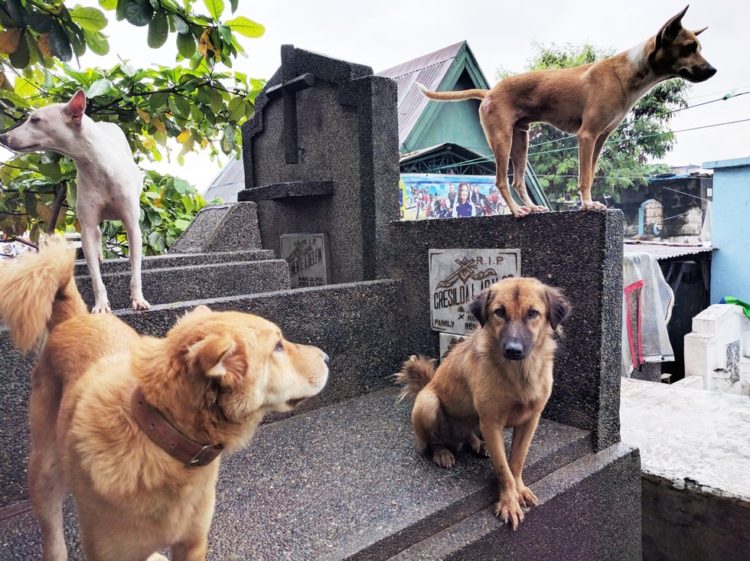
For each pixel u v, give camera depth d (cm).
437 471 270
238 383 158
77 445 159
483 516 245
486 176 995
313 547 205
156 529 162
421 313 401
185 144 550
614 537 304
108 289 373
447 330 381
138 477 155
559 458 287
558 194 1669
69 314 212
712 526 315
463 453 295
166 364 159
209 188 1578
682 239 1820
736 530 306
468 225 358
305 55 478
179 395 157
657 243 1335
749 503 298
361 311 387
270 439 313
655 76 276
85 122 294
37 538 220
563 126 318
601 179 1653
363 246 440
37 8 351
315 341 362
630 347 692
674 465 339
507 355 225
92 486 156
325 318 366
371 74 445
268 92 527
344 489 252
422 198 898
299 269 517
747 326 948
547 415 328
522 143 345
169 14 379
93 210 305
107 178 302
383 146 425
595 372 300
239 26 408
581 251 297
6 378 246
